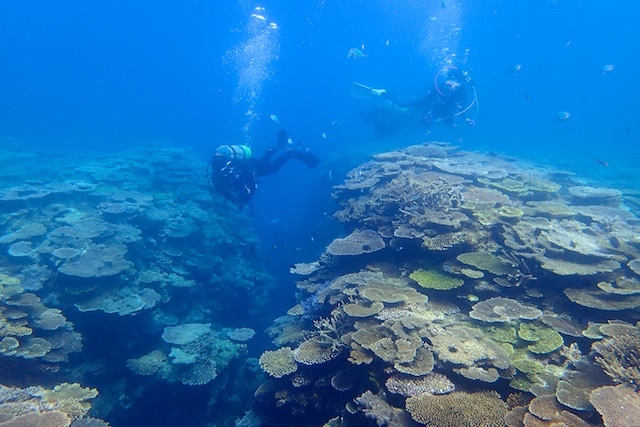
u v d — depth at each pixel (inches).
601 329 181.5
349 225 372.8
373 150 775.1
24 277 335.0
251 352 517.0
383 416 155.3
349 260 314.5
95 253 366.6
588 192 346.6
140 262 425.4
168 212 506.0
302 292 354.6
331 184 749.9
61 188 458.0
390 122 673.0
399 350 179.2
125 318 362.3
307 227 813.2
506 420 143.5
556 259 234.2
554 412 142.9
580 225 275.9
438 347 182.5
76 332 317.1
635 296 203.0
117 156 688.4
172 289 435.8
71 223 405.4
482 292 234.5
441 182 335.0
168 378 351.9
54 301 332.2
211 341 382.6
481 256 247.8
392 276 271.9
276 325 362.0
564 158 756.0
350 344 203.8
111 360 356.2
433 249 251.0
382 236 304.0
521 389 163.6
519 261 238.5
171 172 620.1
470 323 212.2
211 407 372.8
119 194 486.3
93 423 218.5
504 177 369.7
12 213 410.3
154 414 369.4
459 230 269.4
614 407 131.7
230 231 581.3
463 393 159.3
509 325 204.2
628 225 281.3
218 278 502.0
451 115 555.5
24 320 286.5
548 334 193.8
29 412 195.8
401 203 315.6
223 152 417.1
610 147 1107.3
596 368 165.8
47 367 279.4
